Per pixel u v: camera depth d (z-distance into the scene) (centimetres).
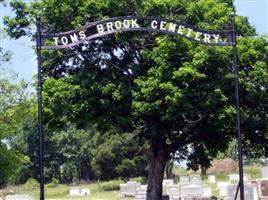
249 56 3088
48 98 3144
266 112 3316
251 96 3125
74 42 2280
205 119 3200
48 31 3384
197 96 2983
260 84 3130
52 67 3397
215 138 3494
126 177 10050
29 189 9994
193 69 2927
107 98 3128
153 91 2942
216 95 2958
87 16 3178
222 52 2958
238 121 2278
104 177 10188
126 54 3312
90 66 3300
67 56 3344
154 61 3086
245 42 3142
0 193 9138
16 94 3186
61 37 2272
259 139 3500
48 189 9856
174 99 2900
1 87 3159
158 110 2992
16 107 3188
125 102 3112
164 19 2331
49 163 12512
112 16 3192
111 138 10088
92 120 3203
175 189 5719
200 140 3506
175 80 2970
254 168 9581
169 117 2973
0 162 3184
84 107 3103
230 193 4178
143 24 3025
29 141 10731
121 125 3231
